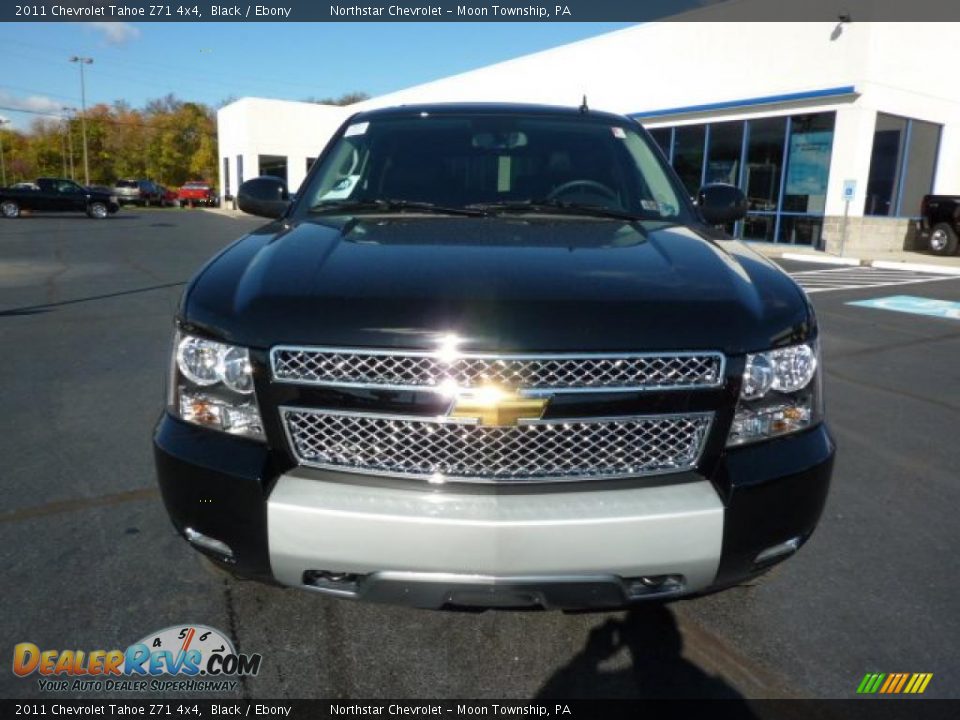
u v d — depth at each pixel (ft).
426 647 7.59
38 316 25.45
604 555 5.98
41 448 12.89
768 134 59.31
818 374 6.97
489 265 6.89
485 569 5.94
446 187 10.15
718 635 7.86
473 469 6.14
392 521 5.91
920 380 18.42
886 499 11.32
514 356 5.92
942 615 8.26
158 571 8.89
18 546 9.43
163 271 39.17
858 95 52.31
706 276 6.97
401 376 6.03
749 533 6.27
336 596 6.37
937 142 61.00
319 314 6.21
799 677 7.22
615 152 10.87
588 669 7.30
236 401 6.40
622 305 6.27
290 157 135.95
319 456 6.27
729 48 60.75
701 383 6.16
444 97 98.07
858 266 48.44
